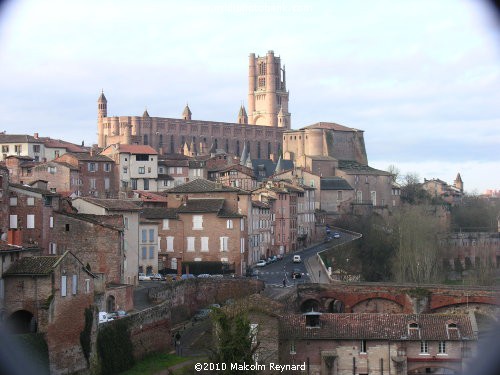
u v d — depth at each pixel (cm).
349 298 17975
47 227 14375
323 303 18025
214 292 17025
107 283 13988
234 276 18938
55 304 10912
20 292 10906
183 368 12194
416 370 13425
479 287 17488
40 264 10994
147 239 18575
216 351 11225
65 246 14825
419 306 17688
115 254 14788
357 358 13350
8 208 14025
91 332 11525
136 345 12700
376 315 13788
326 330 13425
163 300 14350
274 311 13738
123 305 13350
